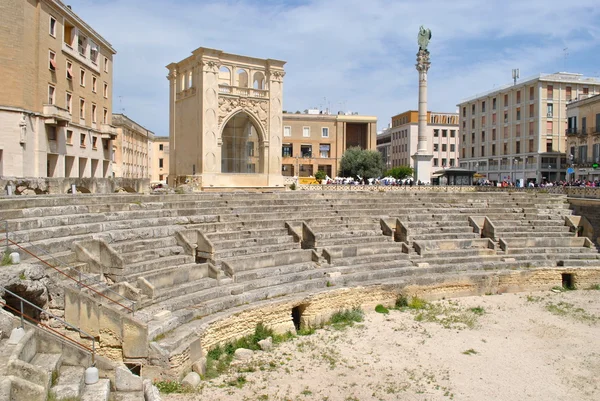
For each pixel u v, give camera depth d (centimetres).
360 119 9050
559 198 4050
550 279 3039
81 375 1298
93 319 1579
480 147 8631
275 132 4134
